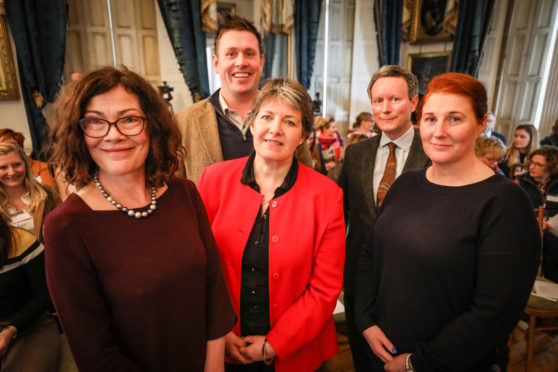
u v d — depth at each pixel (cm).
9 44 359
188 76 425
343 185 172
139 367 85
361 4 537
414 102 149
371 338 115
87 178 78
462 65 519
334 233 112
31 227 197
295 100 101
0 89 362
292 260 108
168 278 81
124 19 411
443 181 104
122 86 74
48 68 367
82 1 388
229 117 159
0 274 149
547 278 233
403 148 148
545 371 200
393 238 108
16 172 187
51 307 164
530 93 528
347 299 166
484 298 91
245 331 115
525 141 392
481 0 488
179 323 86
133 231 80
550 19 494
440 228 98
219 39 151
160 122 82
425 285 100
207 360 98
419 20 537
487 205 92
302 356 116
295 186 114
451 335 94
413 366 101
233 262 112
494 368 101
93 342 76
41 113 372
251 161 119
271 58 489
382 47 526
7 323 150
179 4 402
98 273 77
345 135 584
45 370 140
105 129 73
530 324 192
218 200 119
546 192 260
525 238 88
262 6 466
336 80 560
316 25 493
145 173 86
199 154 153
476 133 96
